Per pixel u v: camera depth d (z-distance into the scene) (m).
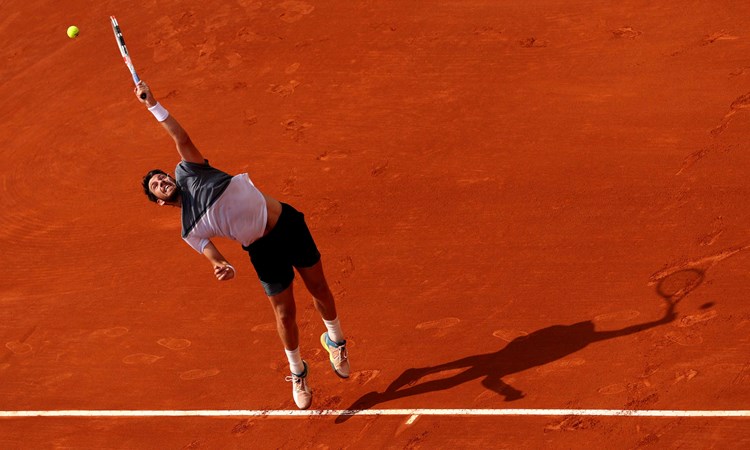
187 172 15.17
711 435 15.95
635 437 16.16
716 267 19.39
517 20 29.72
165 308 21.12
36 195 26.05
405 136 25.53
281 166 25.28
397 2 31.72
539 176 23.11
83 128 28.66
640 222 21.06
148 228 23.86
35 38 33.72
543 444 16.38
